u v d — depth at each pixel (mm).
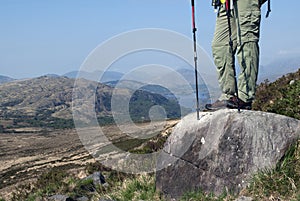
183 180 5629
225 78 5918
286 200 5039
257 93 8789
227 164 5438
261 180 5227
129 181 6363
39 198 6914
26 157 61000
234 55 5684
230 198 5246
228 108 5930
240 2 5781
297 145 5359
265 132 5438
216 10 5941
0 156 68875
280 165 5297
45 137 91875
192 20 5496
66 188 7297
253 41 5812
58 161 34812
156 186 5879
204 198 5367
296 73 9086
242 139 5465
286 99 7031
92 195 7031
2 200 8211
